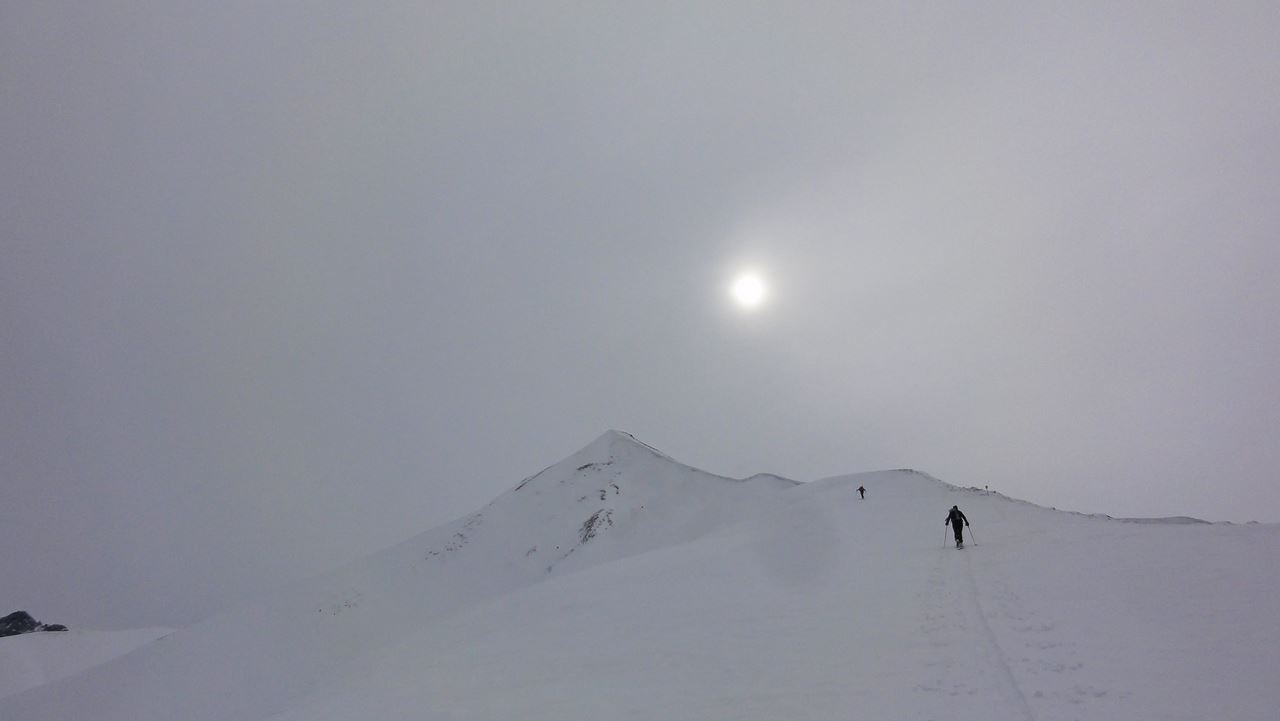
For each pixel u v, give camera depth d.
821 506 65.50
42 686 77.94
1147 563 22.66
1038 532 37.44
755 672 16.72
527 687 18.33
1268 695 10.97
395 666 26.30
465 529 107.75
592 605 31.20
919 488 73.38
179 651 80.19
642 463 118.56
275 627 84.19
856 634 19.08
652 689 16.39
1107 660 13.77
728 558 42.06
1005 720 11.37
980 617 18.80
